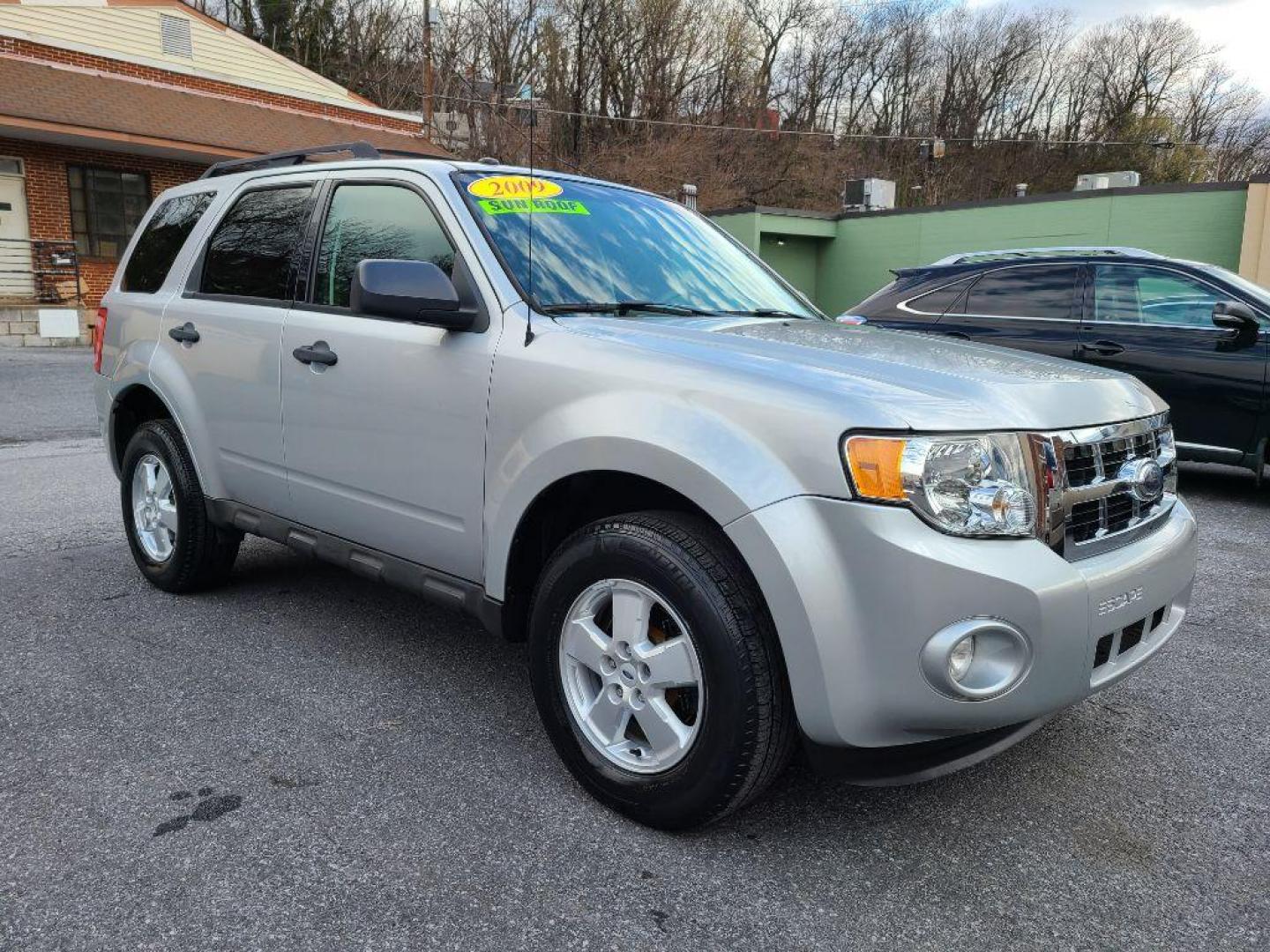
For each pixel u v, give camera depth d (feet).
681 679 7.88
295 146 69.00
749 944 6.88
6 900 7.09
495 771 9.23
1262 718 10.91
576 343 8.74
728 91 135.74
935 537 6.93
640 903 7.30
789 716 7.64
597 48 106.73
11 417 32.24
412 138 80.84
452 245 9.95
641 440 7.82
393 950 6.68
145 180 66.33
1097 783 9.37
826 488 7.05
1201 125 171.42
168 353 13.29
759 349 8.48
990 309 24.47
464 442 9.37
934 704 7.00
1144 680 11.98
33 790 8.65
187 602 13.92
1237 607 14.83
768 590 7.19
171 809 8.39
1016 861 8.01
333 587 14.74
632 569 8.02
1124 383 9.11
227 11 132.05
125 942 6.68
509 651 12.34
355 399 10.47
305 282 11.51
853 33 158.51
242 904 7.13
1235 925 7.22
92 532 17.79
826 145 129.90
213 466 12.86
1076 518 7.74
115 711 10.31
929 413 7.18
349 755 9.49
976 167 152.66
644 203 12.32
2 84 58.34
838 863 7.91
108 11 67.10
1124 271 22.85
